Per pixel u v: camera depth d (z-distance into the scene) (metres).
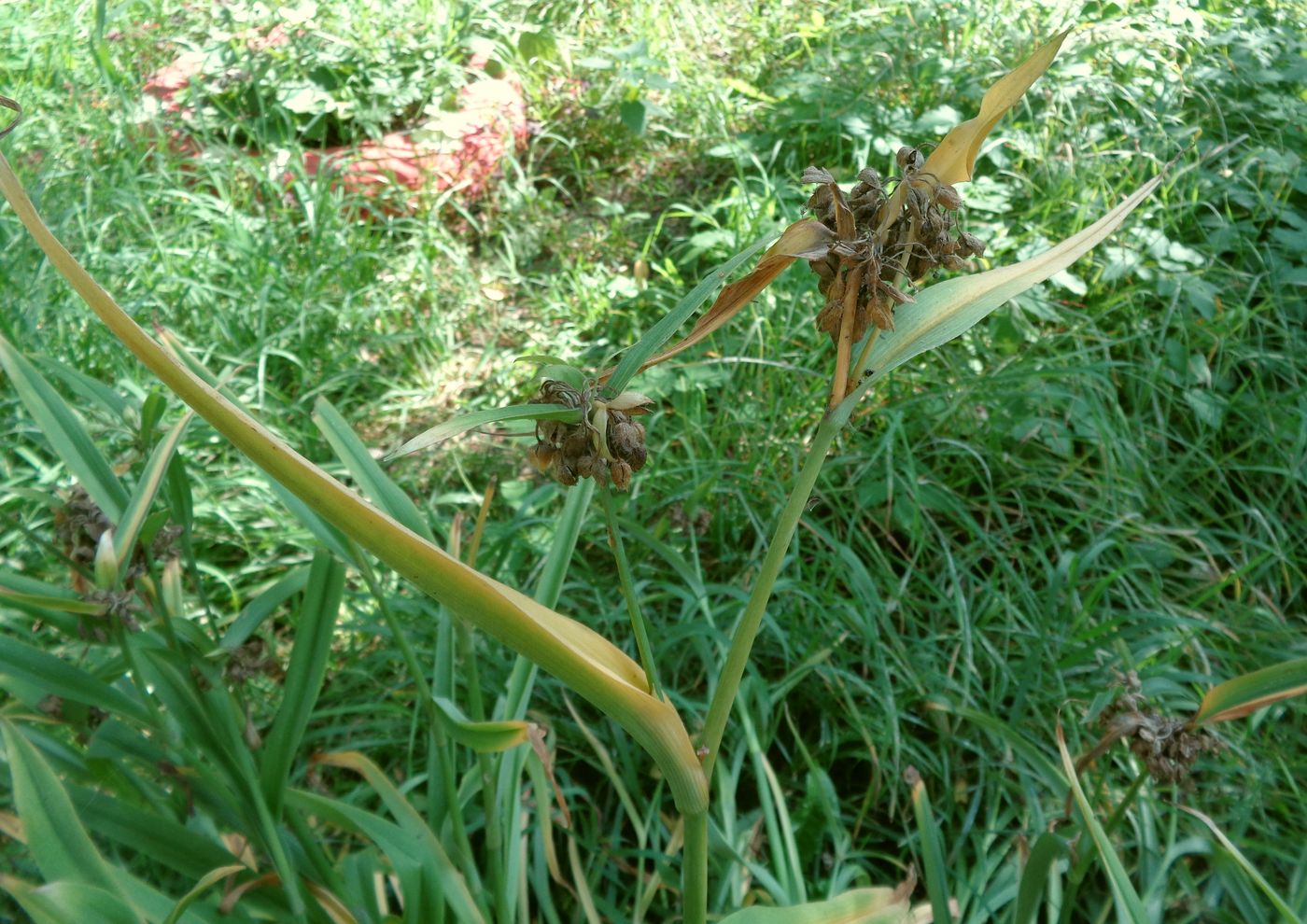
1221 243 1.01
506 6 1.43
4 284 0.90
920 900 0.59
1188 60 1.21
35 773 0.32
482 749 0.39
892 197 0.29
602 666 0.29
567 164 1.27
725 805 0.57
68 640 0.63
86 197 1.02
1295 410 0.87
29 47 1.28
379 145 1.17
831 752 0.66
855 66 1.25
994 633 0.73
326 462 0.85
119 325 0.24
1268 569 0.78
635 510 0.80
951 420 0.87
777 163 1.19
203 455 0.85
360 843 0.59
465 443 0.91
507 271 1.12
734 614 0.71
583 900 0.53
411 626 0.70
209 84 1.24
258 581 0.78
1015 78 0.27
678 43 1.41
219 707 0.40
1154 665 0.66
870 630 0.67
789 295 0.95
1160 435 0.88
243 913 0.41
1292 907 0.48
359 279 1.03
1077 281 0.95
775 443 0.84
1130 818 0.59
